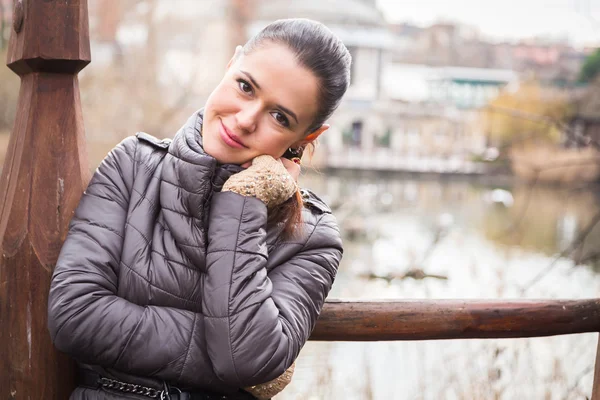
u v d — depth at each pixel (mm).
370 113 41625
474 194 25219
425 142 35438
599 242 12266
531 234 13547
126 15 18141
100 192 1333
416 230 13727
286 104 1284
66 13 1352
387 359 4066
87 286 1224
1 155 10281
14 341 1393
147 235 1302
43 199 1377
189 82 18359
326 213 1478
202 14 22766
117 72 16188
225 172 1328
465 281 6543
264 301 1248
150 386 1258
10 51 1405
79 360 1266
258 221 1290
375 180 29859
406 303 1662
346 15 42906
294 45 1270
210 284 1242
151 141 1406
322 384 3482
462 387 3270
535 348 3986
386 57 43906
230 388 1279
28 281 1374
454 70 49594
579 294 6672
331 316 1615
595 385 1853
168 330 1231
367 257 9516
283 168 1333
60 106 1393
